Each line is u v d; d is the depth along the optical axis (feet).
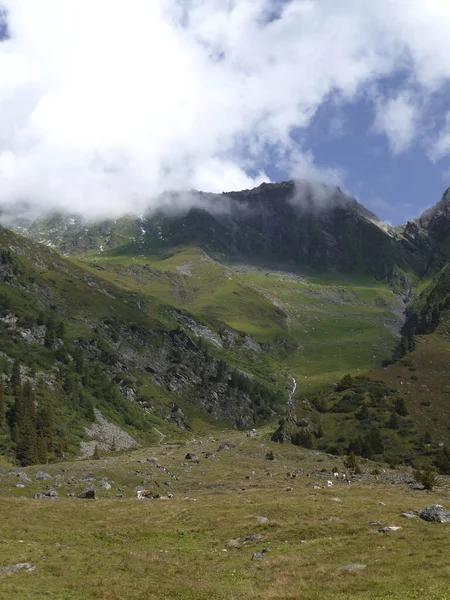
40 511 172.86
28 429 449.48
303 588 96.32
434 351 621.72
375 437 415.64
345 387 540.52
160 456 406.41
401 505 175.01
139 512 179.32
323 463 344.49
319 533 142.82
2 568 109.60
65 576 105.91
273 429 634.43
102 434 620.08
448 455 378.94
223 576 110.11
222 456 367.25
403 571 100.48
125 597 94.94
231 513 172.65
